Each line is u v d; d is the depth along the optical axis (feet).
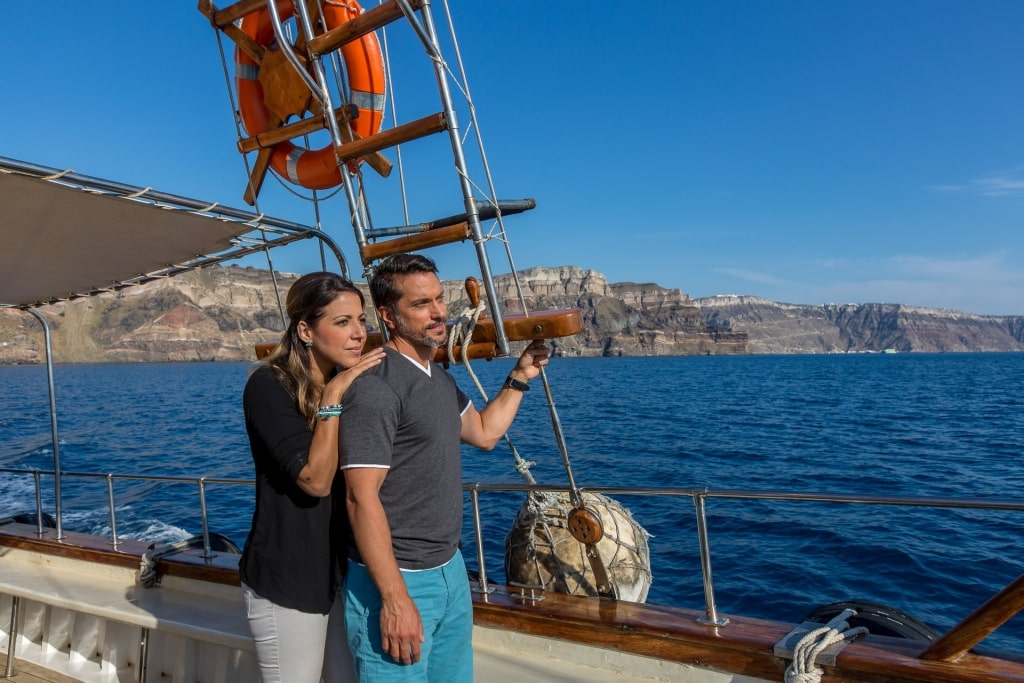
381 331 8.88
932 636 8.71
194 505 39.09
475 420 8.10
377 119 10.48
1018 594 6.45
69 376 382.42
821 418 95.50
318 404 6.95
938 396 147.84
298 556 6.92
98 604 11.48
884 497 7.66
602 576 9.75
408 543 6.72
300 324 6.95
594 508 11.30
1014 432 77.41
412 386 6.65
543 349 8.41
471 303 8.19
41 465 64.18
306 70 9.75
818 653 7.52
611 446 63.72
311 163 10.73
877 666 7.23
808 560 25.11
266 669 7.11
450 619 7.11
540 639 9.43
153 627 10.65
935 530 28.50
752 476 48.67
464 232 8.17
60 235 11.18
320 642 7.15
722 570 24.30
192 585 12.08
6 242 11.55
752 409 112.16
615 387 188.03
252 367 7.35
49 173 8.34
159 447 75.31
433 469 6.74
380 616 6.40
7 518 16.19
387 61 10.68
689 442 67.36
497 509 32.63
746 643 8.03
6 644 12.83
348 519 6.72
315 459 6.38
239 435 85.92
